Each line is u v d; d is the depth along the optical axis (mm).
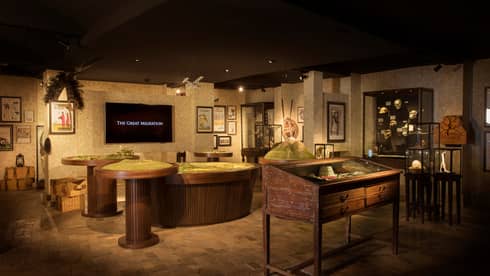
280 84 10766
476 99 7020
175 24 4535
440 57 6594
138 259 4090
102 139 7816
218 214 5609
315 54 6246
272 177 3553
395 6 4199
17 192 8633
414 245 4543
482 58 6906
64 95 7398
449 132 6770
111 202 6262
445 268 3803
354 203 3605
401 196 7441
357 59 7008
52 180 7051
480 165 6973
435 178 5637
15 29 5137
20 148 9336
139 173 4301
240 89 11188
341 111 8680
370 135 8672
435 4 4133
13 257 4176
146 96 8430
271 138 11180
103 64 7238
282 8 3953
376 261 4004
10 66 8430
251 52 6141
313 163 3943
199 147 9445
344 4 4145
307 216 3266
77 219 5973
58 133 7305
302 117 10148
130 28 4711
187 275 3633
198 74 8422
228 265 3896
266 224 3617
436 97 7758
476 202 7008
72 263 3979
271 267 3561
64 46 6055
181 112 9008
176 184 5289
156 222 5473
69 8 4688
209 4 3822
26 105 9398
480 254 4211
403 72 8258
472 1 4027
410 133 7793
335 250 3971
